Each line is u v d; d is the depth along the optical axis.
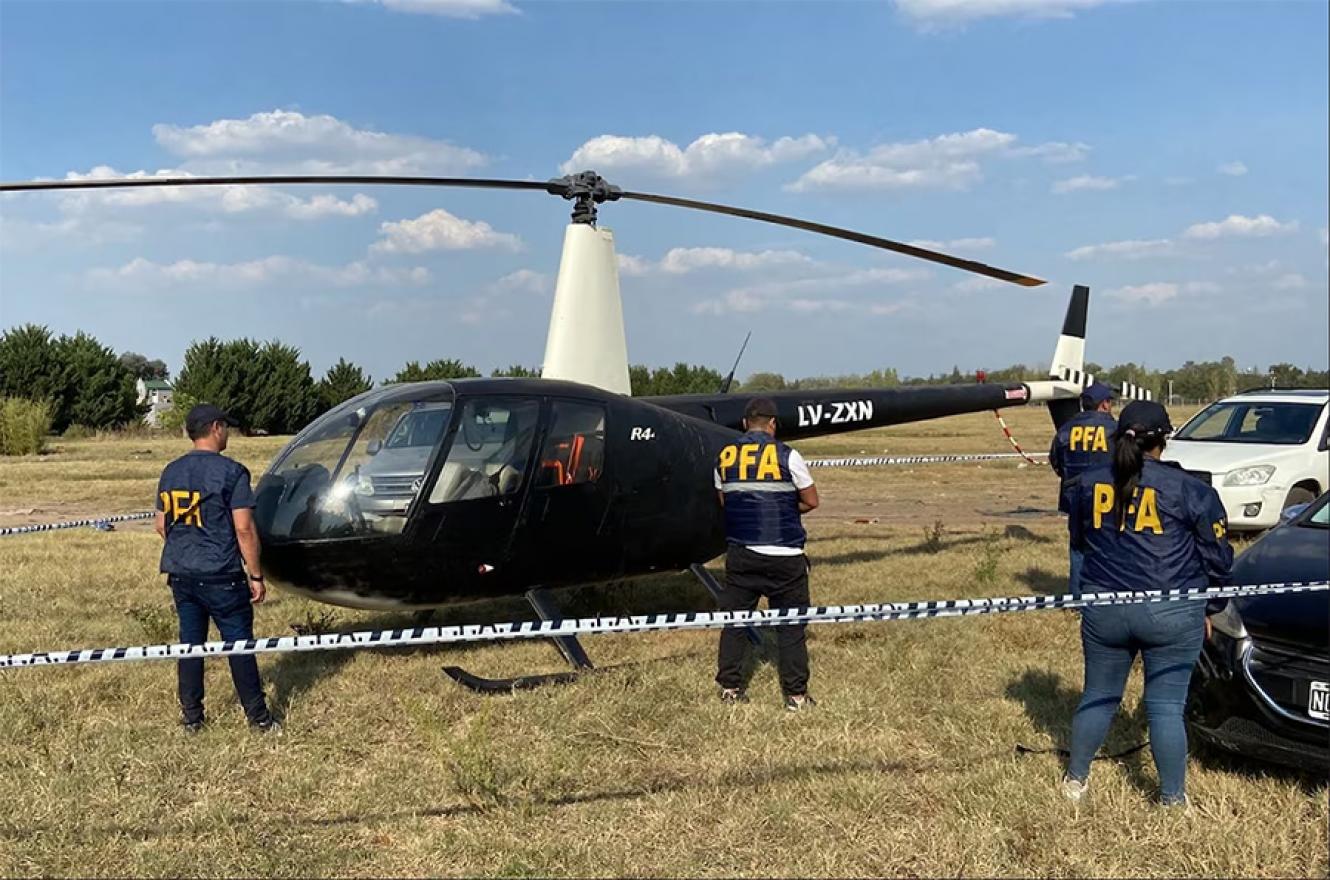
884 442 26.41
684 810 4.06
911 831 3.86
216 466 4.84
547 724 5.02
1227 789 4.12
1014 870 3.59
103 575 8.91
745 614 4.00
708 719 5.05
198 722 4.99
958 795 4.12
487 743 4.77
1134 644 3.85
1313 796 4.05
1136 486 3.80
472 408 5.79
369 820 4.04
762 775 4.39
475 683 5.60
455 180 6.28
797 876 3.56
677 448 6.49
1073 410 10.52
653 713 5.10
